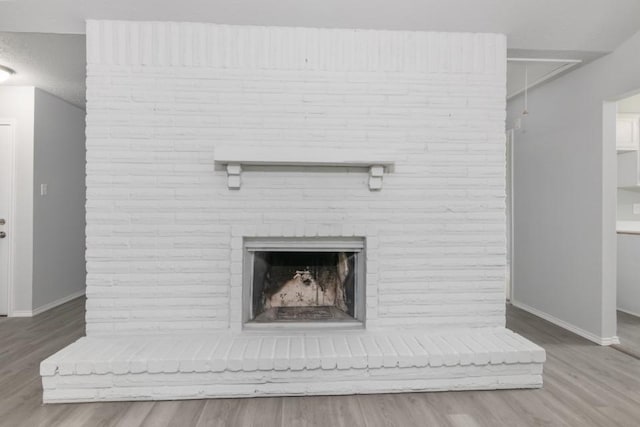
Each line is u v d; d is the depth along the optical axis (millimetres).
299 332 2562
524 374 2275
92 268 2467
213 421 1929
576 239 3301
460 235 2639
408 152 2609
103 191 2467
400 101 2602
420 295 2615
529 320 3670
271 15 2453
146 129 2484
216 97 2516
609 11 2510
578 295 3271
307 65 2553
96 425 1888
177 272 2508
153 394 2129
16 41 2727
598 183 3061
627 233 4012
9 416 1963
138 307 2488
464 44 2627
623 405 2088
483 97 2641
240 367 2146
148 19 2467
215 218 2523
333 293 2766
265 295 2727
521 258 4105
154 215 2494
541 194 3768
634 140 4133
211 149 2518
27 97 3732
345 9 2426
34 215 3779
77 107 4477
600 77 3023
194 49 2502
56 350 2840
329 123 2570
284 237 2588
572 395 2199
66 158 4285
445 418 1960
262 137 2541
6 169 3729
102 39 2459
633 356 2779
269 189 2551
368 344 2365
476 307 2645
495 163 2650
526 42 2764
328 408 2061
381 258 2604
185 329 2512
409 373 2227
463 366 2242
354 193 2594
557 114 3521
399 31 2592
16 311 3725
